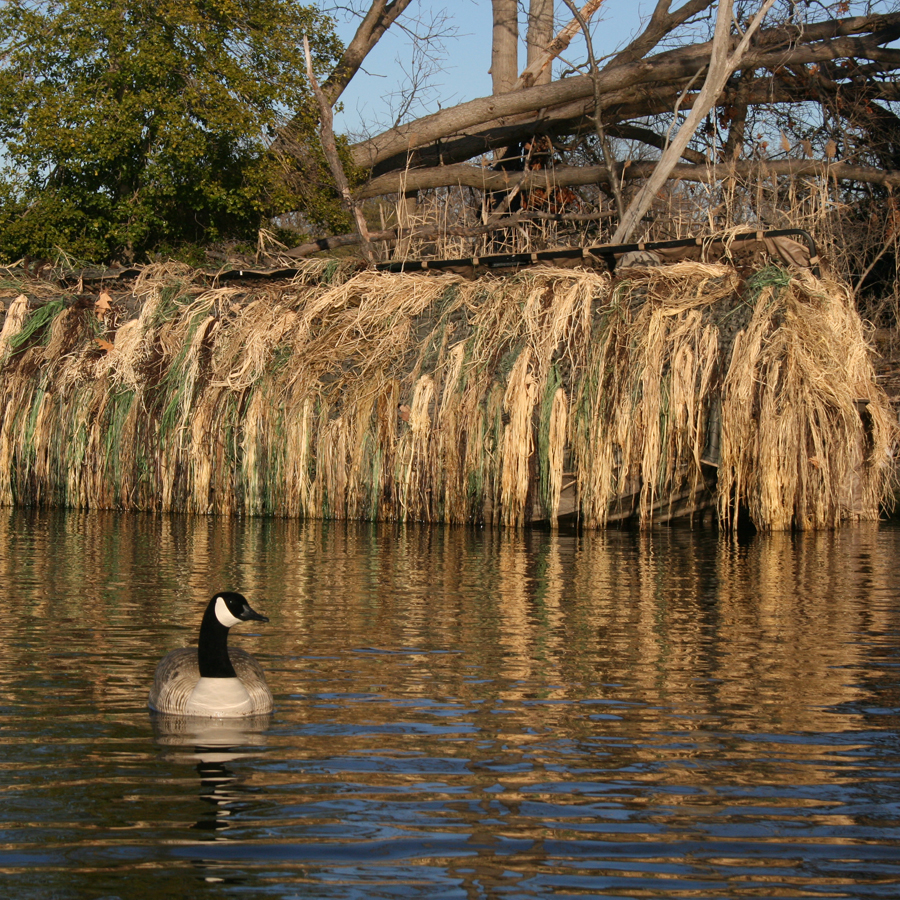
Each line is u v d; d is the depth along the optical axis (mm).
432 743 5566
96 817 4594
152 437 16281
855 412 14641
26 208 24406
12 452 17156
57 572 10664
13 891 3957
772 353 14289
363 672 6961
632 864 4203
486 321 15328
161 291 17688
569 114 28281
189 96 23438
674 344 14367
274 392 15781
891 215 23766
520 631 8219
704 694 6520
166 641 7711
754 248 16391
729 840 4426
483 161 26719
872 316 22438
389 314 16125
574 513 14891
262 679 6211
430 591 9891
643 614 8930
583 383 14570
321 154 25188
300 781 5004
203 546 12656
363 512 15398
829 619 8766
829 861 4254
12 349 17609
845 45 26891
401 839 4402
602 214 24703
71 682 6660
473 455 14797
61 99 23438
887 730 5852
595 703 6309
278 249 25312
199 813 4637
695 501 15141
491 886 4020
